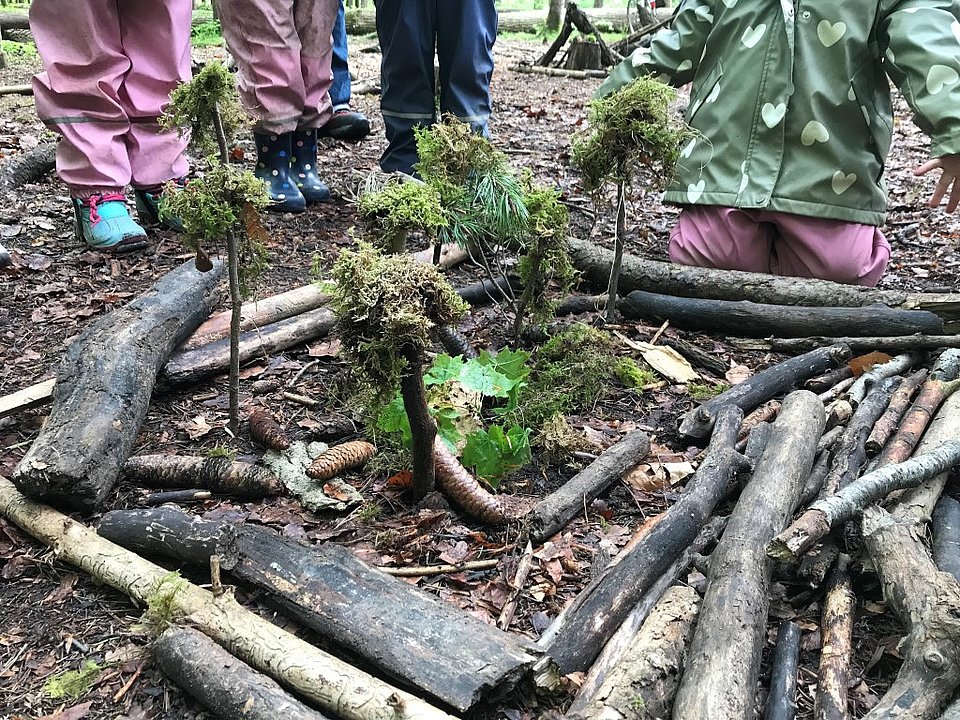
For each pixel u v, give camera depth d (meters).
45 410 1.07
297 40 1.67
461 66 1.68
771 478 0.84
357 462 0.95
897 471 0.81
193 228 0.90
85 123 1.49
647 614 0.73
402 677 0.64
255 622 0.70
